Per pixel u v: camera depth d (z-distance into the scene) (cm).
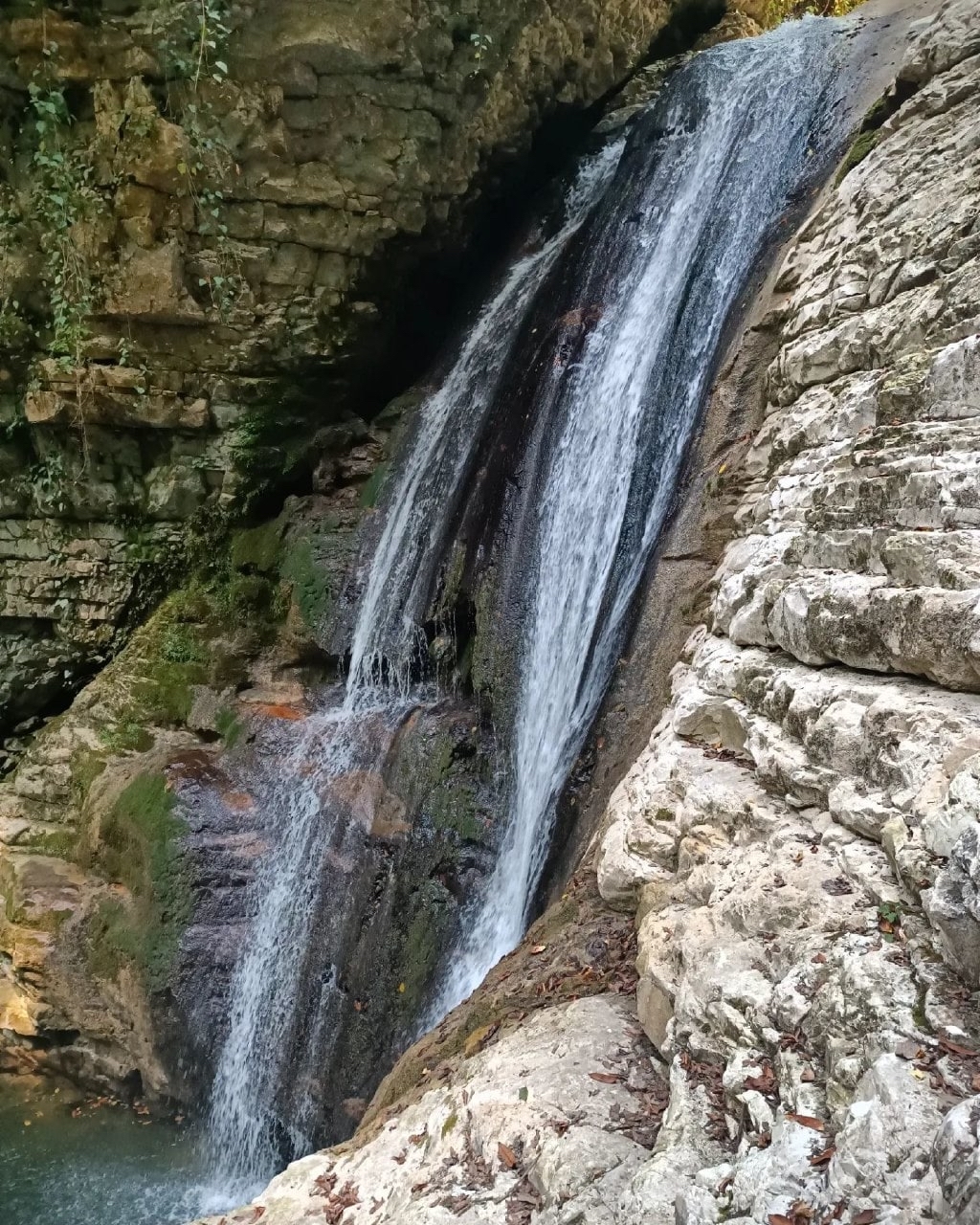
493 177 1080
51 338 946
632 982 346
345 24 827
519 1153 266
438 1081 363
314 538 964
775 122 818
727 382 624
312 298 977
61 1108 756
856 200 592
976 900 203
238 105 852
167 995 722
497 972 434
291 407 1026
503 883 625
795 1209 181
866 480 361
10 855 870
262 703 889
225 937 729
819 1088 210
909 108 604
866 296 521
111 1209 628
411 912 643
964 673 273
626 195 976
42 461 1017
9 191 888
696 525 576
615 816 442
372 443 1052
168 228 896
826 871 270
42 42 811
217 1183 664
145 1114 748
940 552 297
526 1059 309
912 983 213
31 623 1068
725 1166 209
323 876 692
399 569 877
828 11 1493
